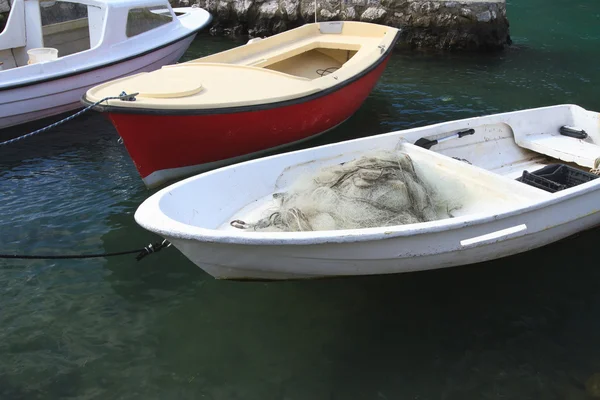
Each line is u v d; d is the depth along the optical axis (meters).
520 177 4.94
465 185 4.32
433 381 3.48
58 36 8.20
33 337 3.86
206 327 3.92
